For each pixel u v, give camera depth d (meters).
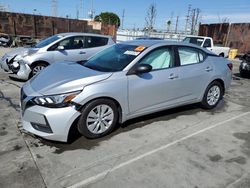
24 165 3.15
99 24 29.02
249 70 9.99
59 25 26.17
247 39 22.27
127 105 4.07
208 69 5.21
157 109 4.52
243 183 2.94
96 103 3.72
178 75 4.66
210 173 3.11
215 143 3.92
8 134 3.93
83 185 2.83
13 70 7.44
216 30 25.11
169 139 4.00
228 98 6.67
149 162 3.31
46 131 3.54
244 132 4.38
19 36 22.69
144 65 4.01
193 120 4.86
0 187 2.73
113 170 3.12
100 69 4.18
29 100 3.56
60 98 3.47
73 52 8.04
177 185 2.87
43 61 7.48
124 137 4.02
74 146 3.66
